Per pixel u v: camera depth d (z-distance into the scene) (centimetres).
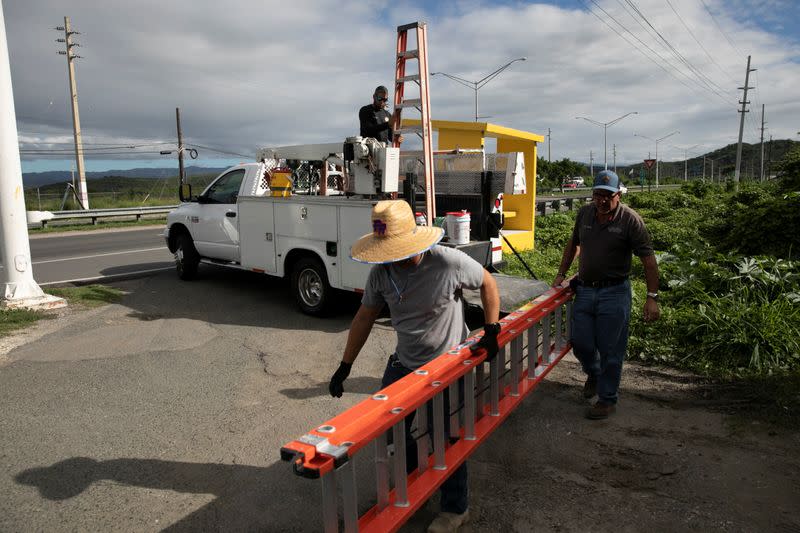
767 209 891
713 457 364
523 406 450
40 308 776
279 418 443
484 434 304
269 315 754
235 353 600
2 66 753
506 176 788
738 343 516
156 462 377
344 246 680
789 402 429
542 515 311
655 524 300
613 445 385
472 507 319
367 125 771
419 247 265
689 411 432
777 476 340
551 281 855
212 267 1129
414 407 235
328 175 888
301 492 340
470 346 287
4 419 444
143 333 671
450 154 871
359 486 342
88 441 407
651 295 414
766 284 632
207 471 365
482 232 750
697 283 668
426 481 262
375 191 688
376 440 237
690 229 1239
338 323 714
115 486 349
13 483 353
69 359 580
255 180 834
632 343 556
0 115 755
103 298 848
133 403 473
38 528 309
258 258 805
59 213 2175
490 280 295
